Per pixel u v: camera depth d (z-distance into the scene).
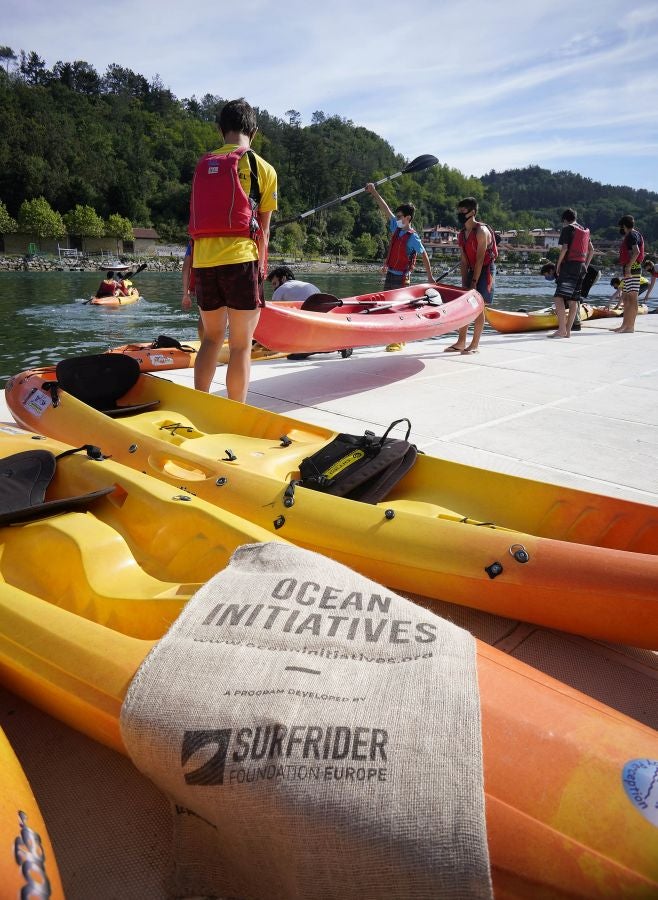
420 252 7.96
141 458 2.96
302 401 5.31
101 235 81.06
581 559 1.87
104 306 17.69
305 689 1.15
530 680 1.30
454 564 2.03
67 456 2.57
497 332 11.34
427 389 5.77
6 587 1.68
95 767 1.53
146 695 1.19
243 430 3.41
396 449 2.69
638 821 1.00
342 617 1.32
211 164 3.87
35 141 83.75
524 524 2.48
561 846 1.00
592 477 3.55
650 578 1.75
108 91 149.62
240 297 4.03
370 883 0.98
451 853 0.95
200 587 1.58
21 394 3.85
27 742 1.60
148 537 2.16
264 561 1.54
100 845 1.34
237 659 1.22
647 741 1.16
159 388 3.83
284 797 1.03
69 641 1.44
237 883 1.17
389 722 1.09
